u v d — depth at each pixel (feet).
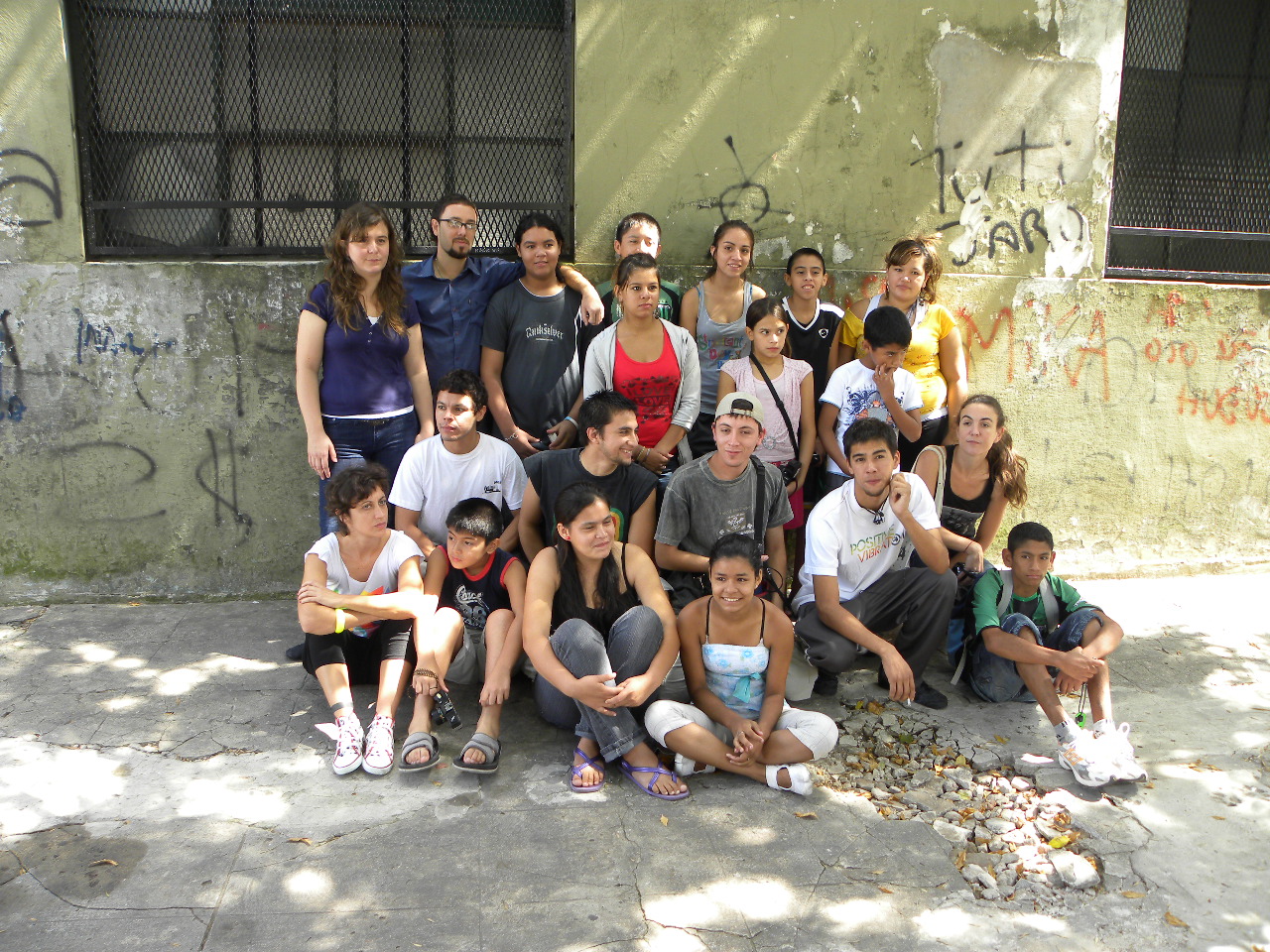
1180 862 9.16
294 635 13.82
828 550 11.78
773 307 13.61
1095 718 11.08
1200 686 12.89
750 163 15.05
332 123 14.66
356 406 12.91
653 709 10.40
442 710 11.38
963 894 8.64
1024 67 15.38
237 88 14.38
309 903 8.31
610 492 12.01
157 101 14.24
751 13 14.61
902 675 11.10
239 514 14.87
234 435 14.65
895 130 15.25
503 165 15.03
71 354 14.15
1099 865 9.11
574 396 14.23
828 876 8.84
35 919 8.03
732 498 11.96
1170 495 16.98
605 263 15.08
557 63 14.85
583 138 14.69
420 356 13.47
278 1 14.23
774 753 10.35
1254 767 10.87
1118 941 8.11
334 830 9.36
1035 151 15.66
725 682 10.71
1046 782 10.47
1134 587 16.57
